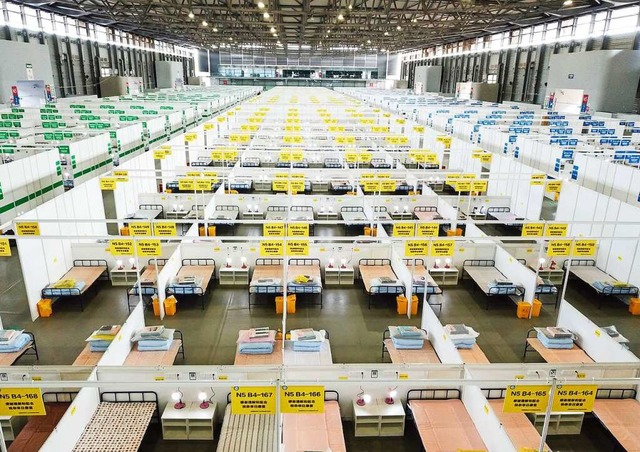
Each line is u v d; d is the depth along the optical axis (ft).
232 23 113.50
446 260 44.86
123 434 23.68
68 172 61.31
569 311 34.94
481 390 26.00
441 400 26.86
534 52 135.64
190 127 106.83
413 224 33.53
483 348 35.65
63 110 91.56
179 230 56.03
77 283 39.81
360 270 44.21
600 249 45.75
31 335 33.14
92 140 66.23
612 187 52.24
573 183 51.55
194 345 35.29
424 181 68.08
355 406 26.17
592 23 108.88
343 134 80.07
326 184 71.92
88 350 31.60
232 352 34.55
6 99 94.63
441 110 106.42
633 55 93.50
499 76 156.97
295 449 23.22
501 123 89.10
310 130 87.97
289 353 31.40
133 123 78.79
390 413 25.80
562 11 107.04
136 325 32.78
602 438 26.63
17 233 30.76
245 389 17.67
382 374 25.82
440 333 31.37
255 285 39.86
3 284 43.93
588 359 32.04
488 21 120.57
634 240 41.14
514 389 17.97
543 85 130.31
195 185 50.01
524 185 59.06
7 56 94.22
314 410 17.90
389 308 41.14
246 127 89.56
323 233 56.65
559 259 46.32
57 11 117.70
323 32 138.31
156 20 120.37
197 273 42.70
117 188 54.13
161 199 60.54
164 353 31.24
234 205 58.54
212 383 17.20
